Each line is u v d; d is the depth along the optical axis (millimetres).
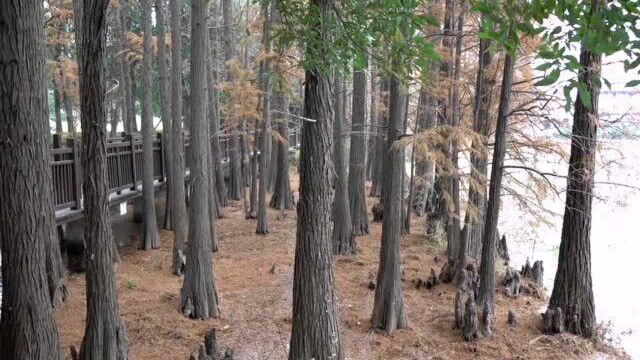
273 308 8047
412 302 8469
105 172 4410
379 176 20156
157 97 22609
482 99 8969
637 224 14078
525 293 9031
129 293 8438
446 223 11984
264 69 12469
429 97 10492
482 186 8297
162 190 14117
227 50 15344
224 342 6746
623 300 8734
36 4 3578
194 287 7516
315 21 3486
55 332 3936
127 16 18891
